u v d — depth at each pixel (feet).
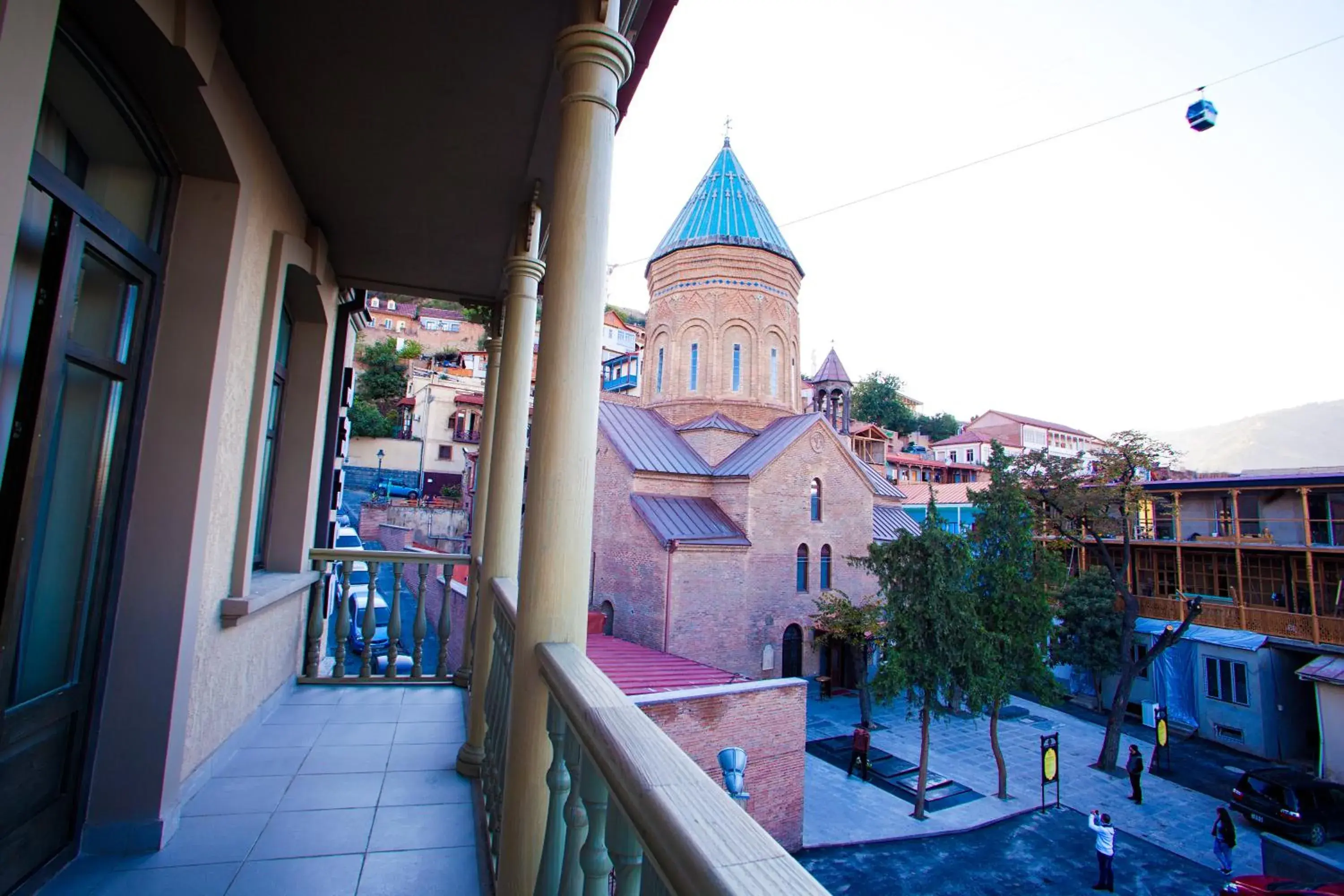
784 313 83.71
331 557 17.24
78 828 8.42
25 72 4.87
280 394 16.17
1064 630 72.84
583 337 6.41
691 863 2.57
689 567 60.75
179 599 9.20
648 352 87.66
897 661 47.32
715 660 61.52
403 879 8.41
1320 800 44.27
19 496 6.60
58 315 6.93
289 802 10.47
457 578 64.34
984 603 52.11
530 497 6.35
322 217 14.74
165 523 9.19
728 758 25.90
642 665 43.75
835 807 43.34
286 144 11.76
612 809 3.80
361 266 17.62
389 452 122.11
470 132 11.21
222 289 9.66
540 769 5.99
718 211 84.48
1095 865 38.88
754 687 36.50
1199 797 50.90
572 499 6.28
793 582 68.80
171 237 9.49
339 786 11.14
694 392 80.94
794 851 37.17
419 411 128.16
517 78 9.70
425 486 122.83
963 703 54.80
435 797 10.85
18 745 7.06
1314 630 60.80
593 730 4.16
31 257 6.70
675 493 68.90
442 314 183.42
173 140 9.18
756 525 66.49
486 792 9.84
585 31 6.70
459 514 103.76
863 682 61.52
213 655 11.02
